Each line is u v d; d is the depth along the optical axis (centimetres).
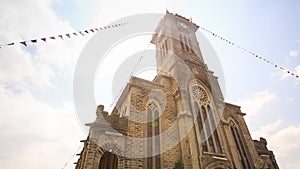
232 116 2511
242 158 2116
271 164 2520
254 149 2252
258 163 2114
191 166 1664
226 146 2058
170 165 1702
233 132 2361
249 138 2347
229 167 1856
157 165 1695
